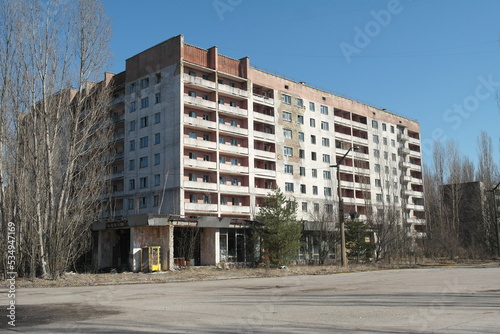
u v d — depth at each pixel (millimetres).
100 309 12023
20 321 9977
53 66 29031
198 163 51188
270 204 40750
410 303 12328
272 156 60312
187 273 33094
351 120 73250
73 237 29594
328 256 50125
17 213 28047
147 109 54625
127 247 43844
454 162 71812
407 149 82250
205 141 52500
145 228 37906
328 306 12047
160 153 52000
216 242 42312
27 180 28016
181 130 50375
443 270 32250
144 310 11703
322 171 66812
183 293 17062
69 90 29594
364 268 37156
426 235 61406
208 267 39125
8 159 29531
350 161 71562
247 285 21062
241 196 56594
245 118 58312
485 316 9695
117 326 9156
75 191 32156
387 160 78000
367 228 49062
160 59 54375
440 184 71875
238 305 12625
